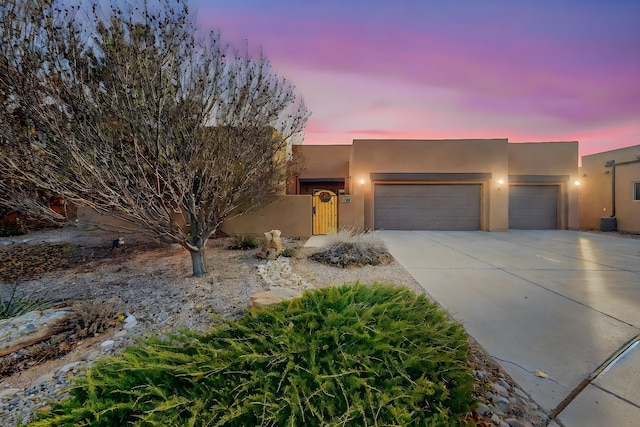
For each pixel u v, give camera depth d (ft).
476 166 43.37
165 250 24.88
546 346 9.78
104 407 5.20
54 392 7.29
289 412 5.27
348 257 21.97
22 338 9.20
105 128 12.53
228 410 5.25
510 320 11.85
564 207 45.98
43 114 11.34
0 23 11.03
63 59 11.84
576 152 45.75
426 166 43.73
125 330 10.55
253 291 14.82
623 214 43.19
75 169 12.00
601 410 6.89
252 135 17.15
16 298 13.35
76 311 10.96
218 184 16.14
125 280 16.66
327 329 7.13
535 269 20.15
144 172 13.30
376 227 44.65
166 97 13.60
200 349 6.67
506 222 43.01
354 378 5.81
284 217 35.42
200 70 15.02
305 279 17.85
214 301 13.33
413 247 28.96
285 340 6.63
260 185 22.30
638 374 8.21
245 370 6.08
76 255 22.91
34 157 11.59
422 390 5.88
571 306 13.32
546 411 6.87
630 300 14.08
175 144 14.16
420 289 15.85
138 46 12.68
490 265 21.33
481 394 7.36
